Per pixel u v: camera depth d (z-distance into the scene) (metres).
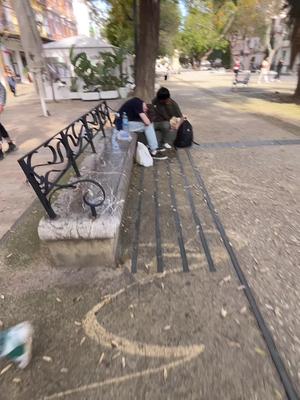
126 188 3.30
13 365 1.92
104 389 1.76
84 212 2.65
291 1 11.73
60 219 2.57
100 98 13.67
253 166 5.09
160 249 2.95
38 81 9.59
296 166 5.07
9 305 2.37
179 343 2.01
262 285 2.47
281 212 3.59
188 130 6.02
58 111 10.90
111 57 14.26
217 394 1.71
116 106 11.67
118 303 2.34
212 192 4.15
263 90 16.88
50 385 1.80
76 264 2.72
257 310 2.22
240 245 2.99
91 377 1.83
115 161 3.93
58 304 2.36
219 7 14.74
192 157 5.59
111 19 19.20
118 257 2.83
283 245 2.97
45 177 2.71
